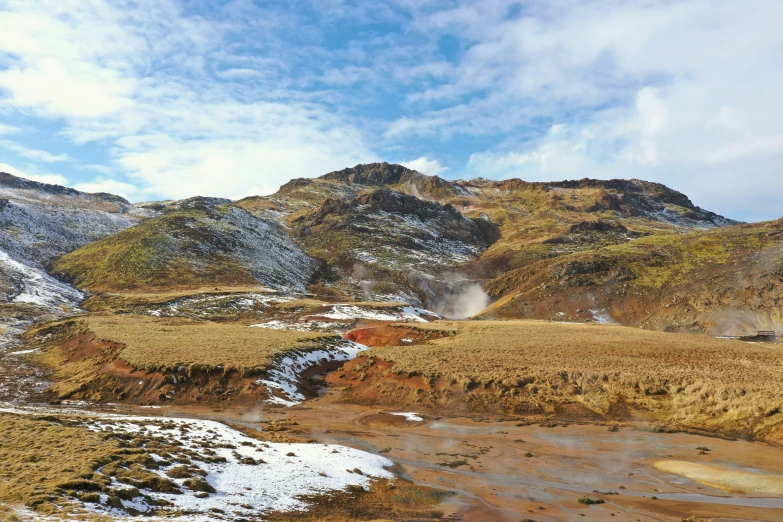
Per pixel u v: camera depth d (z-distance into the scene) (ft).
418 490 64.34
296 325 291.17
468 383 123.54
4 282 331.16
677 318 372.58
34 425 80.23
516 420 105.50
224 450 76.18
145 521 47.57
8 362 168.96
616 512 56.85
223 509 53.78
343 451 79.87
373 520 53.67
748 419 93.40
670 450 82.58
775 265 394.11
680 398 108.06
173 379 130.62
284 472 67.92
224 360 140.36
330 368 161.79
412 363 141.49
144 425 88.79
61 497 50.08
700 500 60.59
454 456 80.79
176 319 263.90
